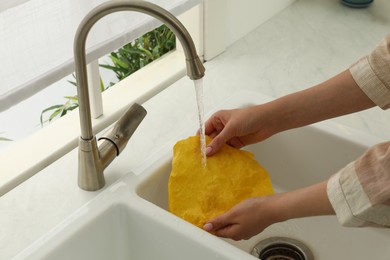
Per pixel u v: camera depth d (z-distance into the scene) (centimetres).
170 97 121
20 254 81
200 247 84
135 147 105
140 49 148
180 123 112
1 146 168
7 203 93
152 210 89
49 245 83
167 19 74
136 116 94
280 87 125
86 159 91
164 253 90
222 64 134
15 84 89
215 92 123
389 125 114
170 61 132
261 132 98
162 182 99
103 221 89
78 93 84
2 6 80
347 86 89
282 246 106
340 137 106
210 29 130
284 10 158
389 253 102
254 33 147
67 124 112
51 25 91
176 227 86
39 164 102
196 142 95
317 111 93
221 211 92
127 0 75
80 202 92
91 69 106
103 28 100
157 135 109
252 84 126
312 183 112
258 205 84
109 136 93
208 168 93
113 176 98
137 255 93
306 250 104
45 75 93
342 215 77
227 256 82
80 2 93
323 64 134
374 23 152
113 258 94
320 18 154
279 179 115
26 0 83
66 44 94
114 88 122
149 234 89
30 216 90
